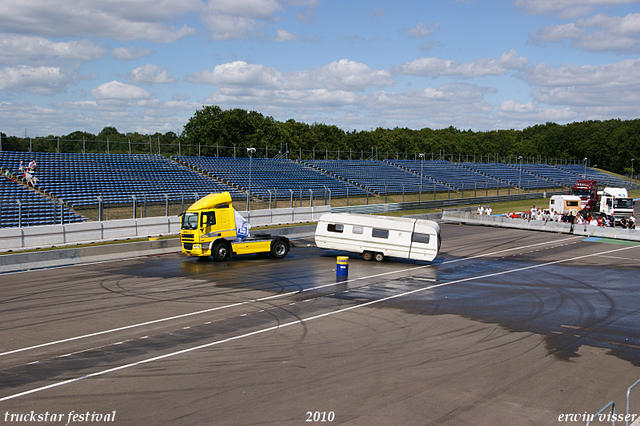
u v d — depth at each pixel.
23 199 32.78
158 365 11.55
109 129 89.69
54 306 16.75
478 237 39.91
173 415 9.04
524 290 20.91
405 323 15.49
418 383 10.73
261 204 46.00
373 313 16.64
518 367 11.88
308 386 10.43
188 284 20.66
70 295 18.36
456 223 50.50
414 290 20.44
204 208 25.98
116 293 18.83
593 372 11.69
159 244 29.02
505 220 47.12
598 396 10.34
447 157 124.19
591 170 123.62
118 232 30.48
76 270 23.41
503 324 15.62
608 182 108.44
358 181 66.44
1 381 10.53
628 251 33.34
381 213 51.94
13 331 13.98
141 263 25.59
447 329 14.93
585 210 54.78
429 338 13.99
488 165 102.88
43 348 12.63
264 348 12.87
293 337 13.84
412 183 72.75
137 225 31.56
